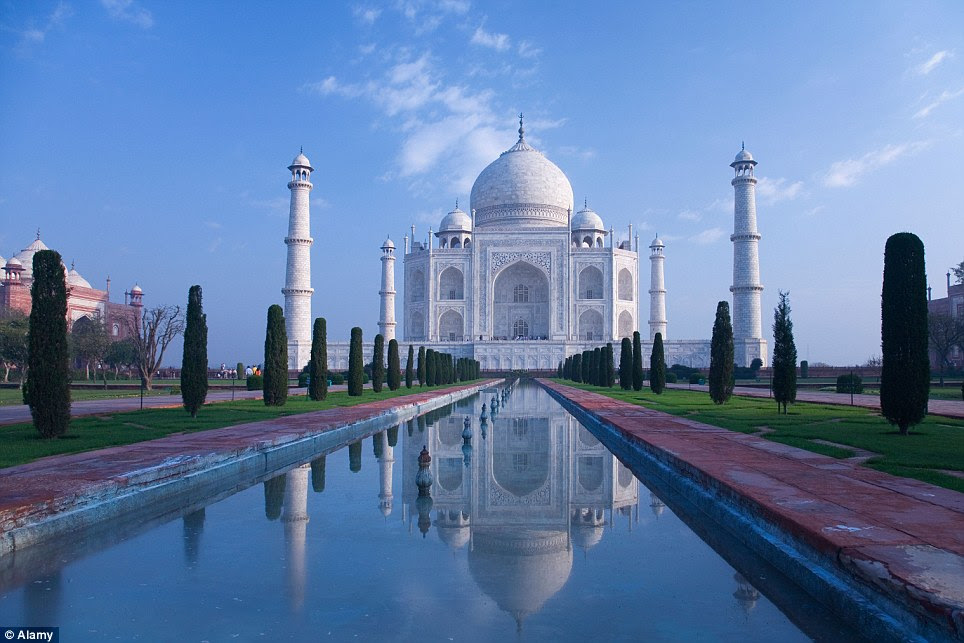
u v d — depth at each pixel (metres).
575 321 101.88
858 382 42.94
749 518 10.02
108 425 21.75
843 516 8.80
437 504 12.57
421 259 104.88
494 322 109.94
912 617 6.01
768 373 80.00
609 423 23.05
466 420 20.97
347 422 23.31
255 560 8.92
